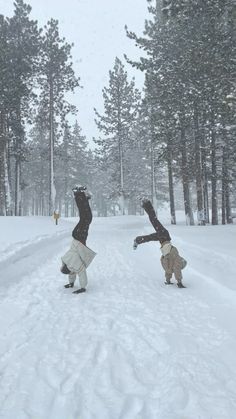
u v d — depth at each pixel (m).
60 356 4.81
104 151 49.19
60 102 39.12
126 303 7.21
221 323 5.99
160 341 5.27
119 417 3.46
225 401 3.71
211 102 20.88
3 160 32.81
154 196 48.78
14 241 13.34
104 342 5.26
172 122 28.78
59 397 3.82
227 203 38.00
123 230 28.88
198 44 16.45
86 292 8.15
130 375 4.30
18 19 37.84
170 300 7.43
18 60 35.56
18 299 7.55
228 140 29.22
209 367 4.46
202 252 12.36
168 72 27.00
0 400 3.75
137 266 11.52
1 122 32.97
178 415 3.48
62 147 64.50
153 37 30.27
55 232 20.41
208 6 13.84
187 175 30.61
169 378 4.20
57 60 37.78
